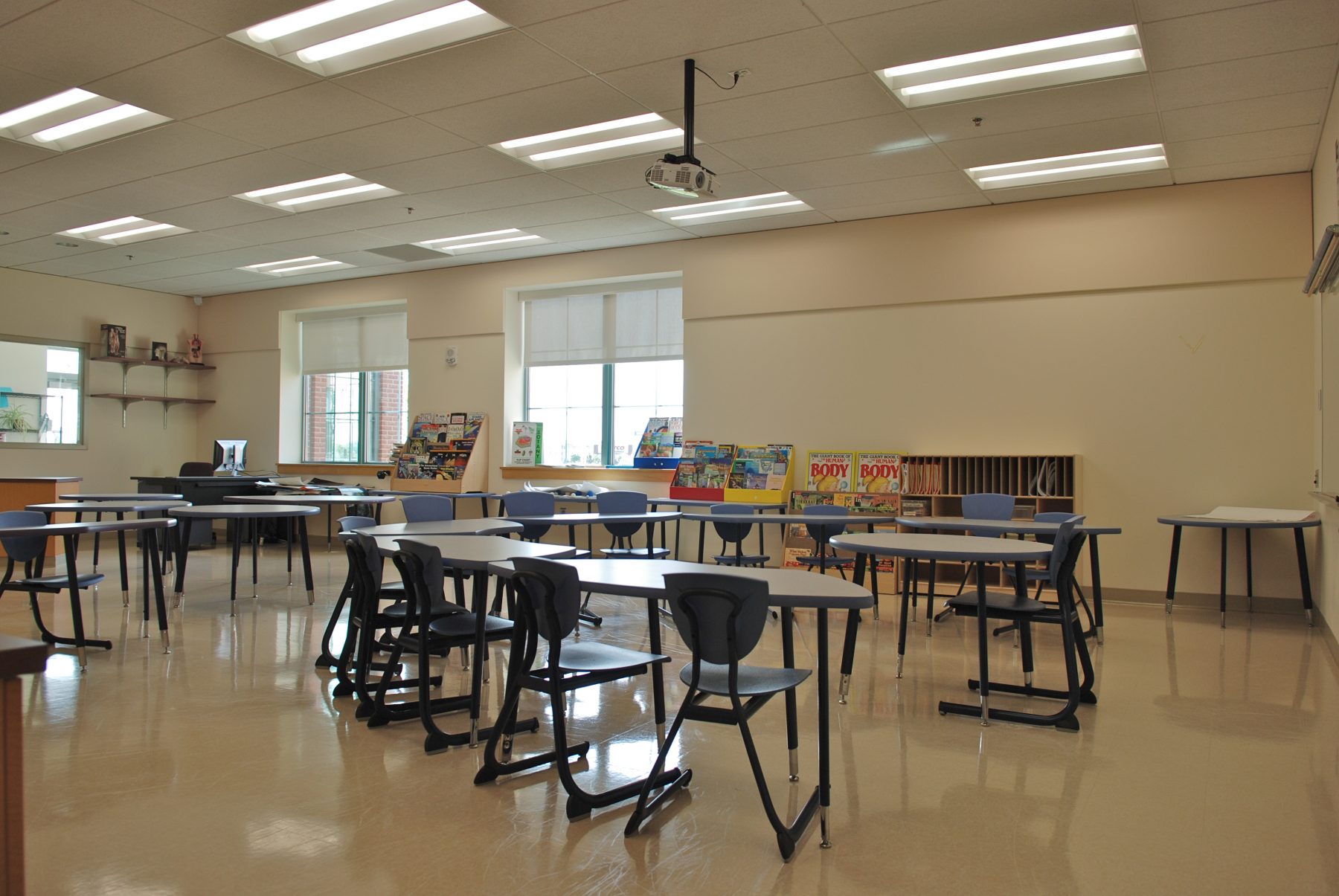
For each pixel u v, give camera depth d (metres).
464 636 3.35
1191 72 4.62
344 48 4.57
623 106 5.16
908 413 7.45
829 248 7.77
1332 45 4.30
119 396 10.62
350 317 10.88
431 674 4.43
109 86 4.88
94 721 3.63
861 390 7.64
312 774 3.04
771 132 5.56
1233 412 6.37
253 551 6.79
